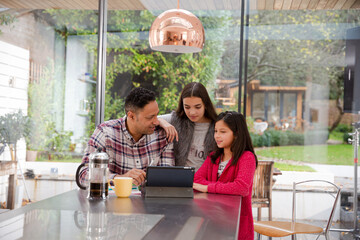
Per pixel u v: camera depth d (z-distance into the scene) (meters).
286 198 4.84
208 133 2.64
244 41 4.78
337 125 4.75
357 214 4.67
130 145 2.49
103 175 1.92
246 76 4.79
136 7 4.96
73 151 4.96
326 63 4.75
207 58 4.82
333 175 4.76
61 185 4.95
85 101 4.98
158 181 1.99
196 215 1.54
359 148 4.70
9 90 4.82
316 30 4.75
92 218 1.44
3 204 4.80
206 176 2.43
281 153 4.82
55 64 5.00
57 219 1.42
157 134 2.56
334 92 4.75
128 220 1.41
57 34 5.00
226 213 1.58
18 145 4.88
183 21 2.43
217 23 4.80
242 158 2.26
